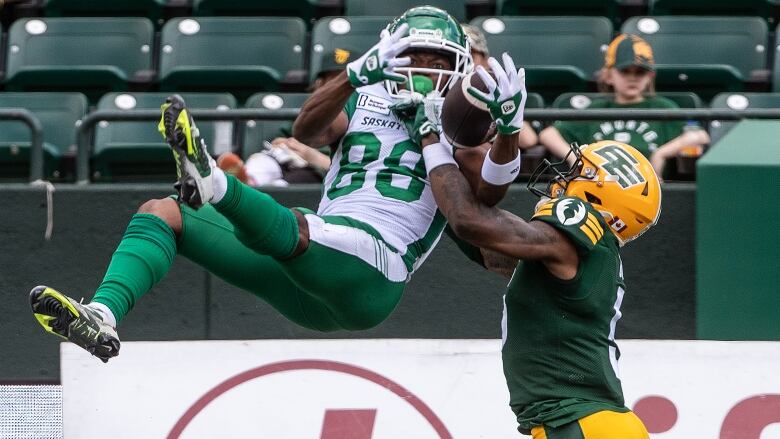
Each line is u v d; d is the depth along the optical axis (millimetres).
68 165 25703
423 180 15758
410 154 15797
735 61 28609
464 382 21797
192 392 21891
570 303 15750
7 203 23125
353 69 14516
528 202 22375
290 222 14336
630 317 22578
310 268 14578
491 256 17812
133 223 14898
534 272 15930
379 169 15742
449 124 14812
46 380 22922
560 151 22891
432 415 21719
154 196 23109
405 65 15578
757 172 21438
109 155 25141
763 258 21453
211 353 22000
